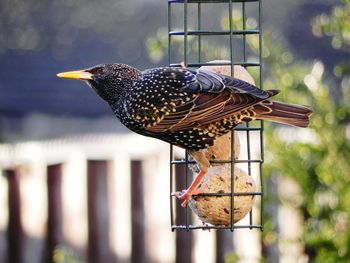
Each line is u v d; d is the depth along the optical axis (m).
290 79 9.16
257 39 9.36
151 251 11.31
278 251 9.84
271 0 12.05
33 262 11.25
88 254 11.33
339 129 9.14
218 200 7.61
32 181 11.33
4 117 11.76
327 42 11.46
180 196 7.55
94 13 12.73
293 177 9.26
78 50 12.42
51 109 11.81
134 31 12.46
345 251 9.05
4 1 12.91
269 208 9.81
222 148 7.68
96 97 11.88
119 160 11.38
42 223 11.29
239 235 10.69
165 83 6.98
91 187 11.40
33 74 12.17
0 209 11.24
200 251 11.12
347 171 9.13
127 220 11.34
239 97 6.97
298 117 7.03
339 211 9.25
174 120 6.95
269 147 9.26
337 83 10.57
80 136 11.64
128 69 7.21
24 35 12.61
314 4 11.92
